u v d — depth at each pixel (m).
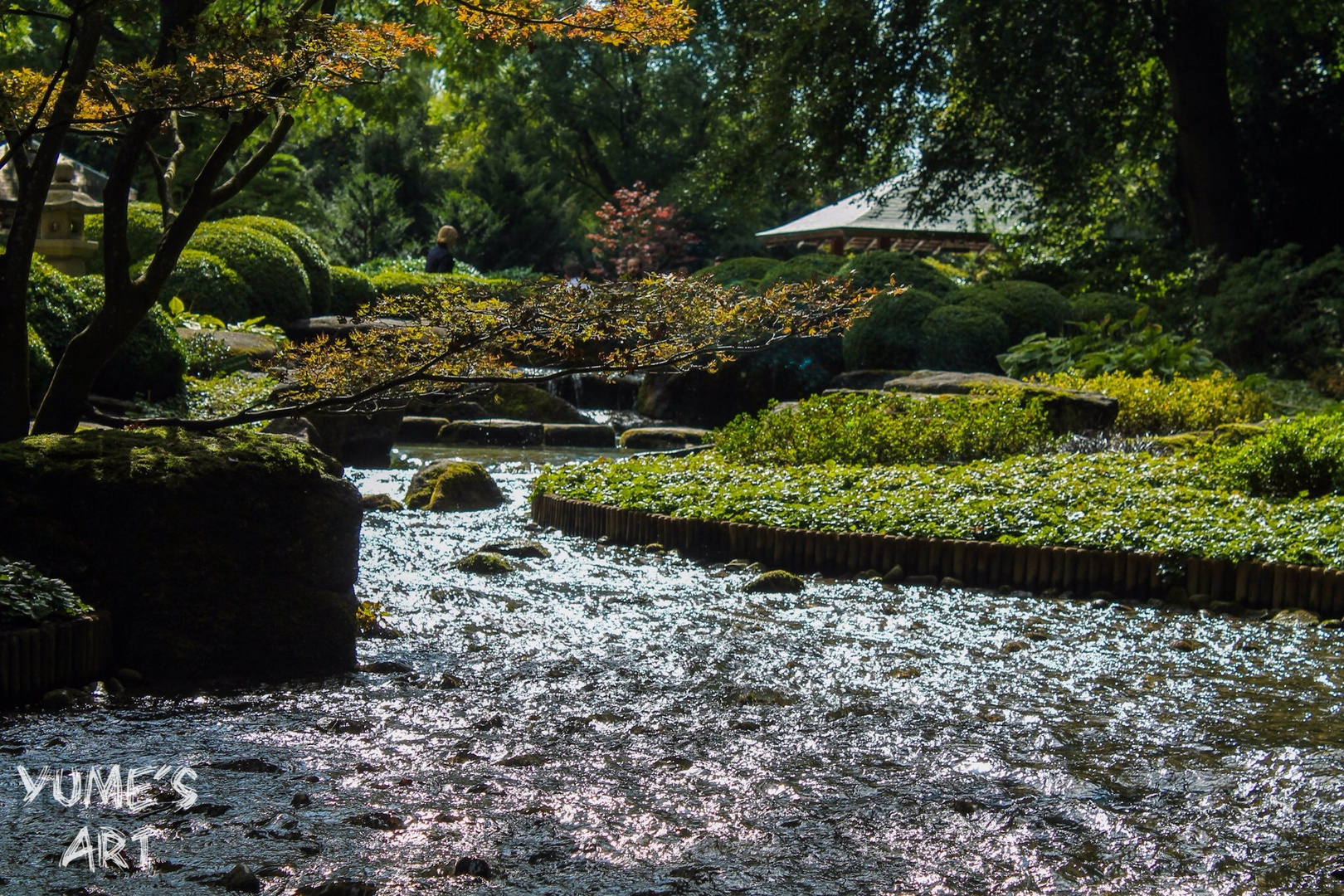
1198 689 5.26
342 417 12.69
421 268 31.33
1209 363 17.45
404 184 40.22
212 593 5.04
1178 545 7.43
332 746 4.21
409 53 5.84
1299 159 25.59
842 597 7.29
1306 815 3.72
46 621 4.69
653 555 8.58
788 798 3.81
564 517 9.64
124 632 4.94
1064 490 9.07
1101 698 5.10
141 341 11.63
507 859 3.27
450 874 3.15
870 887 3.15
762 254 49.03
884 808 3.73
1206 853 3.41
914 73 24.61
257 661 5.11
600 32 5.92
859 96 24.77
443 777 3.92
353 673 5.22
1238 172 24.62
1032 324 19.23
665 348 6.01
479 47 23.25
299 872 3.13
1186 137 24.45
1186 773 4.10
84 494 4.92
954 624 6.59
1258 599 7.07
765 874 3.21
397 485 11.80
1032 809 3.74
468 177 40.66
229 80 4.95
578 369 6.07
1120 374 15.65
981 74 23.41
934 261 37.44
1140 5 24.17
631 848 3.37
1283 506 8.33
